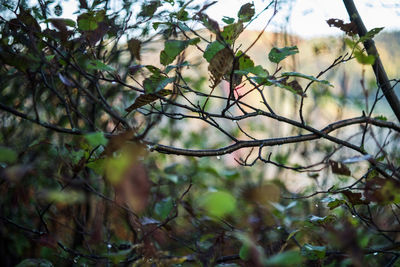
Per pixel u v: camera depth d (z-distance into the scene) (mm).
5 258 1913
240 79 1189
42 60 986
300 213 1975
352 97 2635
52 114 1997
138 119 2387
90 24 1065
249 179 2553
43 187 1561
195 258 1164
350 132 2732
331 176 2387
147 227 1350
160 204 1559
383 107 2811
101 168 1077
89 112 2018
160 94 1158
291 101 2914
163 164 2441
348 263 1288
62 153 1696
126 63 2082
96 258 1442
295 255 686
